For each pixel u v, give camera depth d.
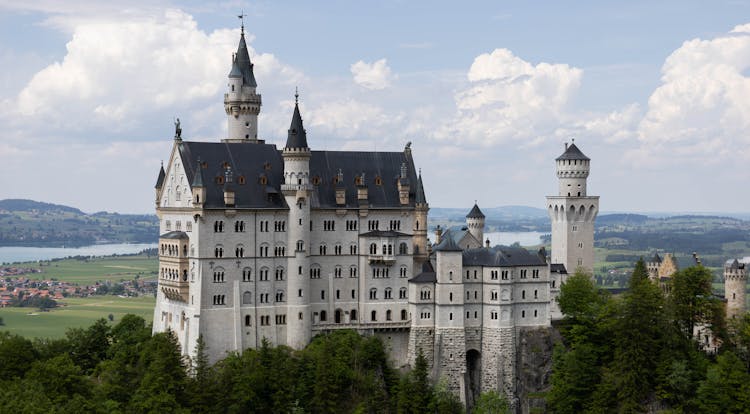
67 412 168.62
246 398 190.38
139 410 181.50
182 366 194.38
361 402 198.50
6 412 161.25
